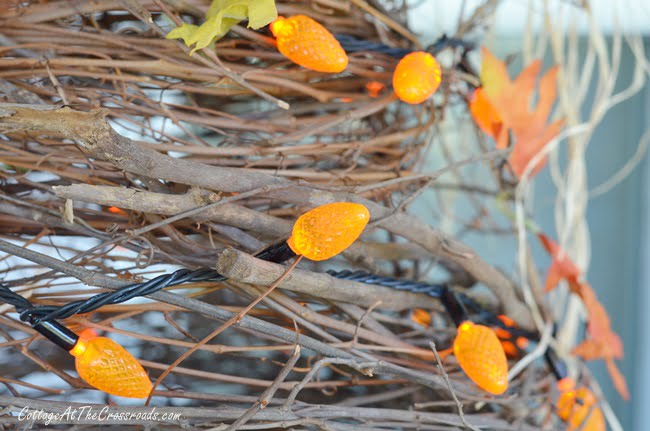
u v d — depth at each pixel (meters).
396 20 0.46
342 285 0.40
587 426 0.46
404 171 0.44
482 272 0.44
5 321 0.39
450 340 0.46
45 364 0.39
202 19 0.42
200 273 0.37
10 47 0.39
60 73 0.39
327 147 0.42
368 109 0.42
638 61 0.54
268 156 0.41
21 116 0.34
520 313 0.46
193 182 0.37
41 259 0.36
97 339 0.37
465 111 0.49
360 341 0.44
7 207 0.40
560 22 0.51
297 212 0.41
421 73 0.40
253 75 0.41
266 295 0.38
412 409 0.43
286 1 0.42
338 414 0.40
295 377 0.45
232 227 0.39
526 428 0.45
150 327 0.47
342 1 0.43
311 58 0.39
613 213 0.69
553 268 0.49
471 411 0.45
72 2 0.40
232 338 0.47
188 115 0.42
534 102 0.66
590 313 0.49
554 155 0.53
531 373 0.46
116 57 0.41
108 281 0.37
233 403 0.43
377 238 0.54
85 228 0.40
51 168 0.40
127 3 0.38
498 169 0.49
